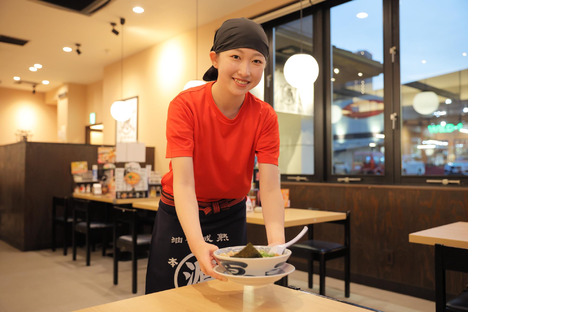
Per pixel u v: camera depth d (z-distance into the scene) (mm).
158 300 797
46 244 5355
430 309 2982
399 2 3742
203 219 1345
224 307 758
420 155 3561
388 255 3486
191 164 1083
